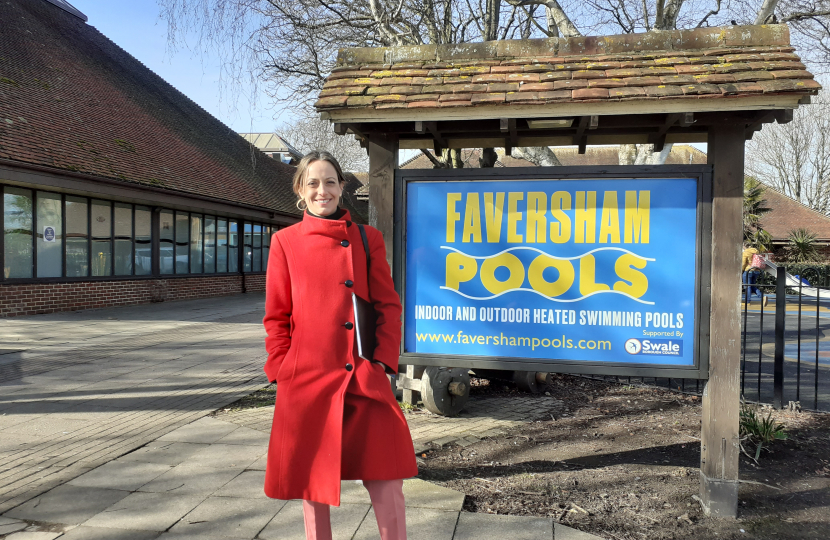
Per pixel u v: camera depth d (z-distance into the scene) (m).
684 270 3.18
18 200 12.07
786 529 2.90
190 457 3.80
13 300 11.86
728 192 3.01
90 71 18.48
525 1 7.87
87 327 10.63
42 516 2.90
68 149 12.80
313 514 2.06
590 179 3.30
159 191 14.69
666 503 3.19
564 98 2.95
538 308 3.41
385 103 3.17
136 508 2.99
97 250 14.30
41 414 4.89
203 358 7.66
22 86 13.95
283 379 2.06
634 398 5.84
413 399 5.27
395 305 2.21
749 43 3.18
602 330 3.31
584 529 2.85
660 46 3.29
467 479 3.52
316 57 10.52
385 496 2.05
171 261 17.20
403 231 3.57
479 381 6.55
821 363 8.38
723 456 3.02
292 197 24.75
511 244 3.44
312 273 2.09
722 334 3.02
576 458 3.97
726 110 2.85
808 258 28.77
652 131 3.91
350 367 2.03
